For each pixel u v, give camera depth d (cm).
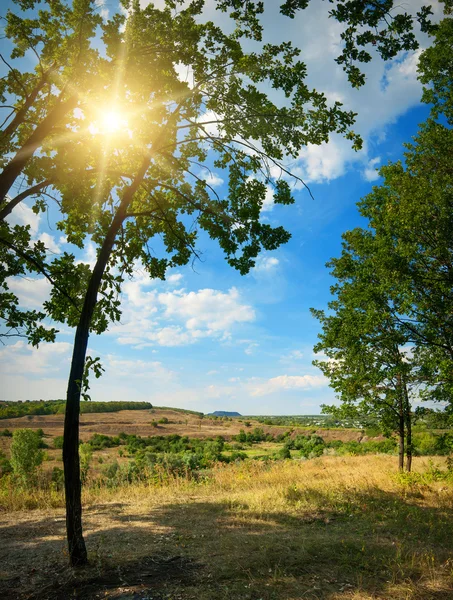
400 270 1159
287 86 780
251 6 735
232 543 676
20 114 808
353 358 1430
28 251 925
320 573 535
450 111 1238
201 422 14600
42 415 11206
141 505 1077
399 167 1302
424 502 1123
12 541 724
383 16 570
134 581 504
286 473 1692
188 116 844
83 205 938
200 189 964
